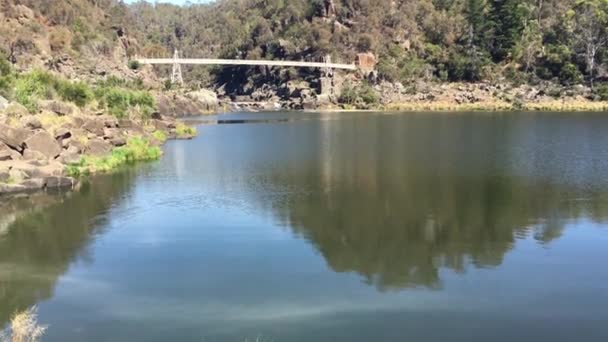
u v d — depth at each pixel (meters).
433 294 20.66
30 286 21.75
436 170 46.09
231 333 17.73
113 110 77.75
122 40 197.00
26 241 27.27
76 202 34.94
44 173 38.94
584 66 155.12
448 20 188.62
